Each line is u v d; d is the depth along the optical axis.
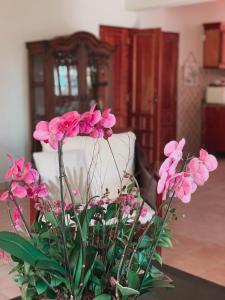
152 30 6.48
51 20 5.83
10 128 5.59
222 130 7.84
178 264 3.28
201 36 7.89
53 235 1.22
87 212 1.23
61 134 1.05
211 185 5.79
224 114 7.77
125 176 1.43
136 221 1.20
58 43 5.28
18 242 1.10
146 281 1.26
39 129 1.06
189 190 1.10
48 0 5.77
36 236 1.23
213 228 4.09
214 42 7.78
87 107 5.53
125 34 6.75
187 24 7.64
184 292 1.95
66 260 1.13
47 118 5.38
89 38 5.45
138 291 1.18
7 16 5.41
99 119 1.09
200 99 8.11
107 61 5.70
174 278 2.08
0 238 1.09
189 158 1.15
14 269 1.25
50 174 2.79
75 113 1.09
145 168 3.04
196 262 3.32
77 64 5.44
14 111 5.61
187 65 7.76
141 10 6.66
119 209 1.25
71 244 1.18
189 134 7.98
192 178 1.11
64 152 2.95
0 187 5.37
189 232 3.97
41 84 5.43
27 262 1.08
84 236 1.14
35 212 2.51
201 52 7.96
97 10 6.33
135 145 3.32
